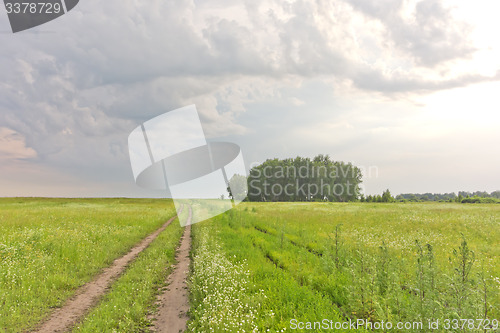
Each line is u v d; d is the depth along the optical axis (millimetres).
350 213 29906
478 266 7191
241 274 8500
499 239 14461
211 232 16781
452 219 21703
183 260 11555
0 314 6105
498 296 5434
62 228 17500
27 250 11422
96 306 7109
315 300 6457
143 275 9203
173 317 6328
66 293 7867
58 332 5805
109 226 19344
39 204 50750
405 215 25922
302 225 20438
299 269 8938
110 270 10477
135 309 6488
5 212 26453
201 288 7324
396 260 7914
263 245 13273
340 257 9719
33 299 7098
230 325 5367
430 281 5328
